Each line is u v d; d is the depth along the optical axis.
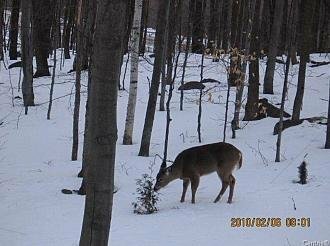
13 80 24.50
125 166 12.30
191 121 17.55
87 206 4.34
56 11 21.55
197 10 25.09
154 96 13.41
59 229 8.08
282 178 10.60
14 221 8.61
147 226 7.95
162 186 9.48
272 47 20.08
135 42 14.57
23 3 19.27
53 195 10.21
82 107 19.91
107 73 4.19
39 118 18.50
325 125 14.97
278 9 19.86
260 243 7.00
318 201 8.95
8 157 13.87
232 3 25.80
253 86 16.91
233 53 15.09
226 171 9.17
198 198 9.65
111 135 4.27
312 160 11.81
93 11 11.35
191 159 9.29
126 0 4.18
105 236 4.35
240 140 14.66
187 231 7.63
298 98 15.34
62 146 15.08
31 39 19.78
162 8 13.14
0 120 18.14
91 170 4.30
